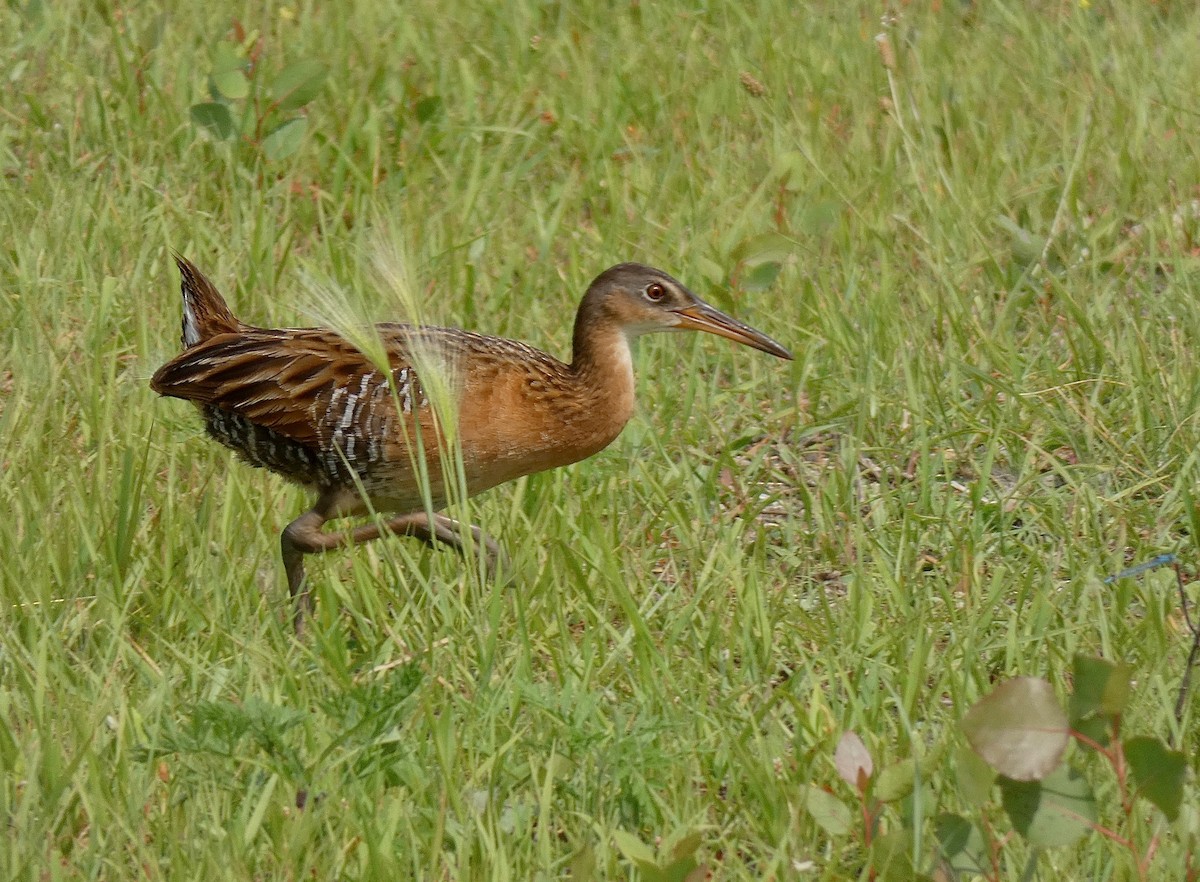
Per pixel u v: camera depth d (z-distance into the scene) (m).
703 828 9.17
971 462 13.84
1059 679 10.44
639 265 12.59
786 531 12.74
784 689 10.17
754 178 18.28
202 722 9.30
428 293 15.38
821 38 21.47
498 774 9.51
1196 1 22.48
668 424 14.05
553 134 19.02
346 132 17.89
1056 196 17.73
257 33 19.02
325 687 10.41
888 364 14.91
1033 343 15.39
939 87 19.62
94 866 8.70
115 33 18.78
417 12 21.45
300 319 14.95
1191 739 10.05
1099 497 13.01
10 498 12.09
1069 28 21.86
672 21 21.73
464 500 11.08
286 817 9.11
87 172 17.14
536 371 12.17
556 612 11.15
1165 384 14.25
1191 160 18.28
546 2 22.05
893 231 17.06
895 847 8.38
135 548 11.75
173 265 15.67
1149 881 8.70
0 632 10.68
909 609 11.35
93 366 13.86
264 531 12.29
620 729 9.66
